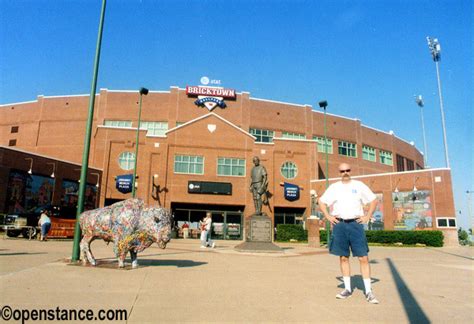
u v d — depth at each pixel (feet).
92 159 127.65
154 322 12.90
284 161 124.77
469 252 70.79
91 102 31.55
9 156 89.30
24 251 39.60
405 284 23.16
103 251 41.14
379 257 50.78
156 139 118.52
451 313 15.16
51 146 140.26
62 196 104.01
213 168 119.75
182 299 16.70
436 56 129.39
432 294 19.61
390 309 15.75
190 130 120.98
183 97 138.10
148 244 26.89
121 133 120.98
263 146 124.16
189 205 121.70
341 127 155.94
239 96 142.10
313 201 113.80
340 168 18.97
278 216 124.98
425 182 106.22
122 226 26.12
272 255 48.34
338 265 35.14
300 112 149.07
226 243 87.56
